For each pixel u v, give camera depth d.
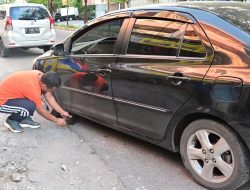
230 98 3.33
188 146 3.82
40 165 4.33
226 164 3.52
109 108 4.70
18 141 5.06
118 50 4.52
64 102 5.60
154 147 4.79
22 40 12.74
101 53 4.81
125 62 4.38
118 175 4.07
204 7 3.93
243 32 3.51
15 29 12.60
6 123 5.44
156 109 4.02
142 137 4.35
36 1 37.22
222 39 3.54
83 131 5.44
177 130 3.93
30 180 3.97
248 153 3.42
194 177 3.85
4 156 4.57
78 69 5.14
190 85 3.62
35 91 5.03
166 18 4.07
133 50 4.36
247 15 3.83
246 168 3.43
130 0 29.09
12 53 14.31
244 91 3.25
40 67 5.90
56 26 30.73
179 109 3.77
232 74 3.35
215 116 3.50
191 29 3.80
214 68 3.50
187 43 3.80
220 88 3.40
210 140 3.68
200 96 3.55
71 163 4.37
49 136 5.25
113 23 4.71
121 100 4.45
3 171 4.18
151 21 4.23
